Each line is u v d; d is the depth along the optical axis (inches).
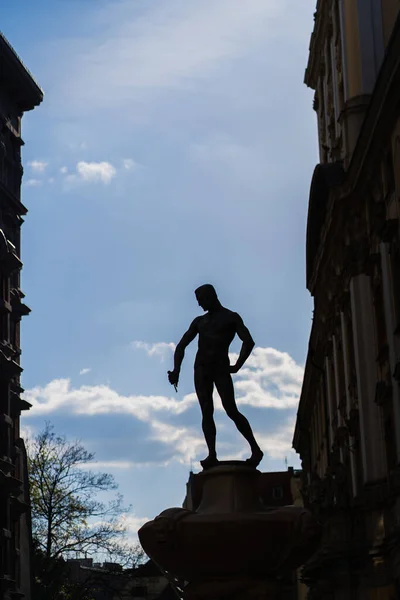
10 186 2379.4
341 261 1449.3
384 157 1178.0
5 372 2177.7
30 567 2210.9
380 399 1195.9
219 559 477.4
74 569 2773.1
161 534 473.4
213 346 521.7
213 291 531.2
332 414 1691.7
